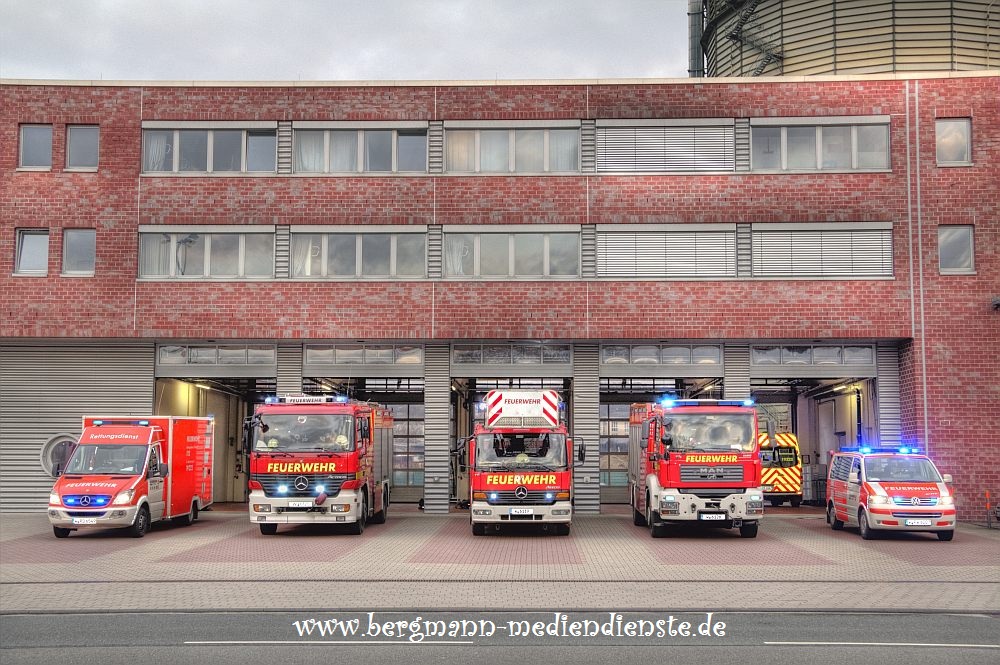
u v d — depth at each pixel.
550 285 29.31
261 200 29.83
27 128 30.27
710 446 22.59
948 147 29.48
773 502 33.88
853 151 29.42
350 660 10.05
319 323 29.41
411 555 19.62
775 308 28.97
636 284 29.22
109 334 29.36
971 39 33.38
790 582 16.06
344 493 23.09
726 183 29.42
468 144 30.02
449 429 29.64
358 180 29.84
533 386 33.06
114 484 22.83
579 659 10.12
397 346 29.88
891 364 29.52
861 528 23.12
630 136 29.75
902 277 28.91
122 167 29.92
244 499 35.66
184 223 29.78
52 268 29.58
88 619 12.66
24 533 24.17
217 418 35.09
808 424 37.97
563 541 22.36
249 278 29.58
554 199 29.61
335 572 17.09
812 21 34.84
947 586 15.66
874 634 11.54
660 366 29.55
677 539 22.83
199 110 30.11
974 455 28.34
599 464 29.83
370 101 30.11
